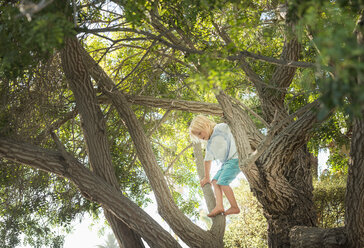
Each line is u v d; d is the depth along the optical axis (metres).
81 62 4.74
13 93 4.90
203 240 5.02
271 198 4.86
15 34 2.97
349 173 3.61
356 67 1.60
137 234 5.25
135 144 5.30
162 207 5.09
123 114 5.39
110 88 5.45
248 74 5.53
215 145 5.41
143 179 7.26
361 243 3.92
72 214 6.12
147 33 3.94
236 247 9.00
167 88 7.04
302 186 5.13
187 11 4.05
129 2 3.10
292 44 5.27
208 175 6.00
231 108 4.58
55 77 5.29
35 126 5.27
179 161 8.70
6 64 3.00
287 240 4.88
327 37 1.77
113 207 4.78
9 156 4.50
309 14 2.12
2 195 5.97
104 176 5.05
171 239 4.81
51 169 4.68
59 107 5.44
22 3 2.86
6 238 5.91
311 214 5.01
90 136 5.05
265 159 4.62
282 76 5.50
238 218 9.24
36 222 6.43
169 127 8.40
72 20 3.92
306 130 4.41
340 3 2.49
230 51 3.14
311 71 3.21
